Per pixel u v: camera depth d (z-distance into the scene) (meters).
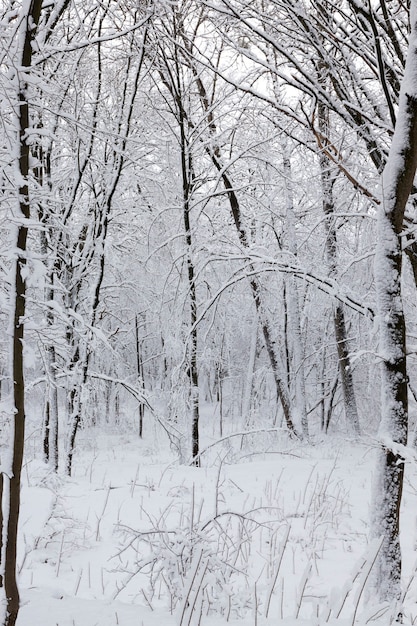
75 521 6.15
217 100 13.34
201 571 3.29
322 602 4.38
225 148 14.87
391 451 4.48
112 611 3.43
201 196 15.05
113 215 13.34
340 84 6.86
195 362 13.23
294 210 17.20
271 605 4.34
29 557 5.44
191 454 12.97
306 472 10.01
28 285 3.03
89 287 14.21
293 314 18.34
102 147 12.51
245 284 16.98
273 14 7.49
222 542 5.73
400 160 4.68
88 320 12.05
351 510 7.69
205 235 14.12
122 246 14.98
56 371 12.19
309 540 6.20
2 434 3.00
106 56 11.44
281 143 15.46
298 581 5.05
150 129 13.81
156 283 15.62
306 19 6.66
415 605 4.70
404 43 7.54
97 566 5.40
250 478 9.41
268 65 7.15
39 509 6.48
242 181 15.20
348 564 5.60
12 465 2.82
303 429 17.55
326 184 13.59
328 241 14.75
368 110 7.37
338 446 14.33
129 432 24.03
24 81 3.11
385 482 4.52
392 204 4.71
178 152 14.19
